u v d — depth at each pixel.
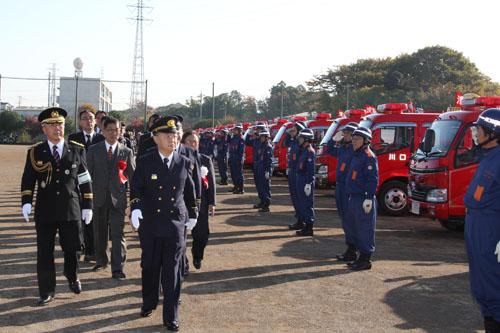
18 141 70.31
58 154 6.22
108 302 6.38
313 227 11.96
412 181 11.42
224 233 10.99
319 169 16.36
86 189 6.42
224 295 6.79
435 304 6.58
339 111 20.33
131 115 77.81
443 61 75.94
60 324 5.62
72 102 86.81
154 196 5.60
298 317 6.01
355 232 8.30
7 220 11.80
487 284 4.91
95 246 7.80
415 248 9.97
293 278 7.64
